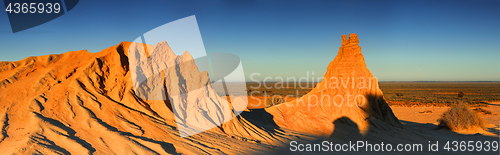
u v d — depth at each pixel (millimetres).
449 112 26047
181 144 10922
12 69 13000
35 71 13320
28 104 10609
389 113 23906
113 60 14617
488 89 143125
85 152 8656
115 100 12820
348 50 25719
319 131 19500
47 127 9484
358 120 21828
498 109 46219
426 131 24203
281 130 18453
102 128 10328
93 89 12797
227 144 12234
